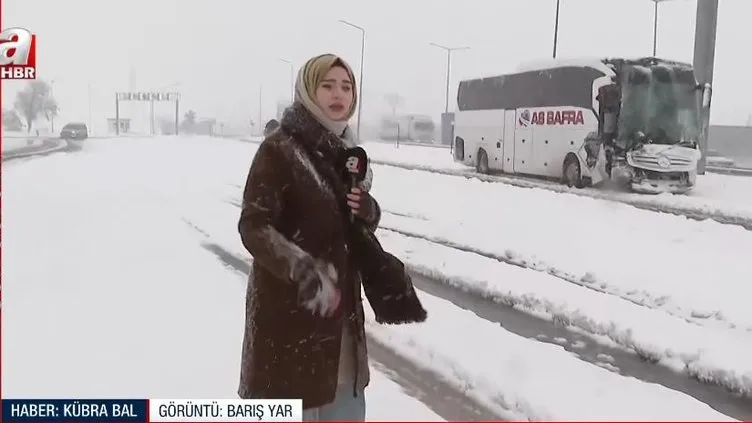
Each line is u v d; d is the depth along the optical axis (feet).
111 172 94.22
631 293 28.55
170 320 22.63
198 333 21.20
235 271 30.78
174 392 16.37
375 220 9.81
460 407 16.24
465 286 29.84
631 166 65.57
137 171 96.63
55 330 21.35
